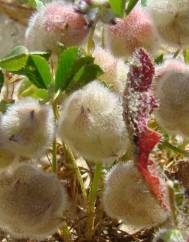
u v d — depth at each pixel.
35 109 0.10
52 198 0.10
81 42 0.12
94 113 0.10
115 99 0.10
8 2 0.23
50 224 0.11
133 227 0.11
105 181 0.11
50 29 0.12
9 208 0.10
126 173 0.10
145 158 0.10
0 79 0.11
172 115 0.11
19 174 0.10
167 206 0.10
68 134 0.10
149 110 0.10
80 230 0.12
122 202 0.10
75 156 0.13
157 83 0.11
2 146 0.10
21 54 0.11
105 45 0.12
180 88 0.11
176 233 0.10
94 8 0.12
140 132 0.10
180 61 0.12
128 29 0.12
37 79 0.11
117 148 0.10
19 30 0.24
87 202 0.12
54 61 0.12
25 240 0.12
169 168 0.13
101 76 0.11
